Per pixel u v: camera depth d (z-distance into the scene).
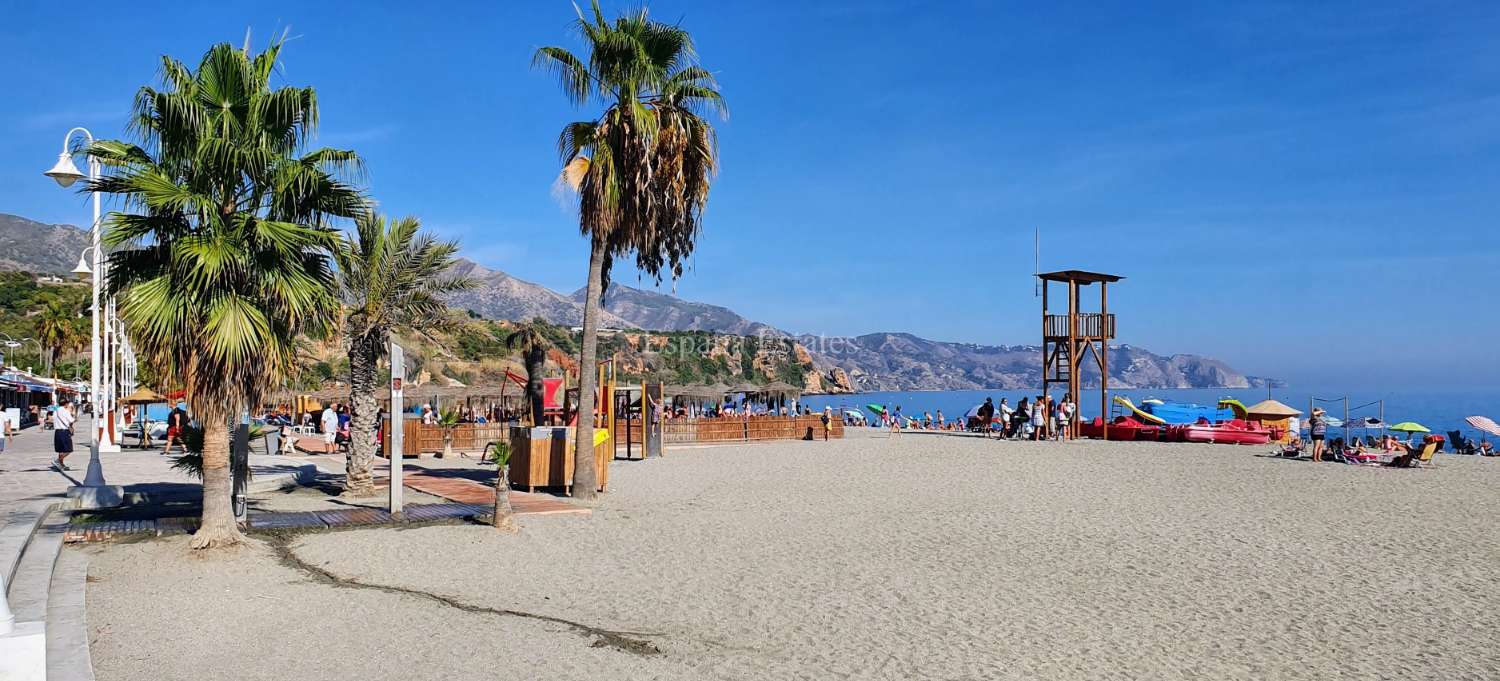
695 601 9.13
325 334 11.35
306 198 10.62
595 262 16.34
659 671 6.90
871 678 6.82
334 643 7.41
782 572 10.55
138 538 11.19
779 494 17.66
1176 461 24.50
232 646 7.25
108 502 14.19
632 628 8.12
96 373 18.64
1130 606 9.11
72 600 8.18
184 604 8.48
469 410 36.94
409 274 16.53
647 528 13.43
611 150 15.84
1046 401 35.03
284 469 20.86
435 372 43.72
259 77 10.63
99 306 19.08
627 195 15.73
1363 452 24.56
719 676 6.81
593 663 7.05
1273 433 32.09
